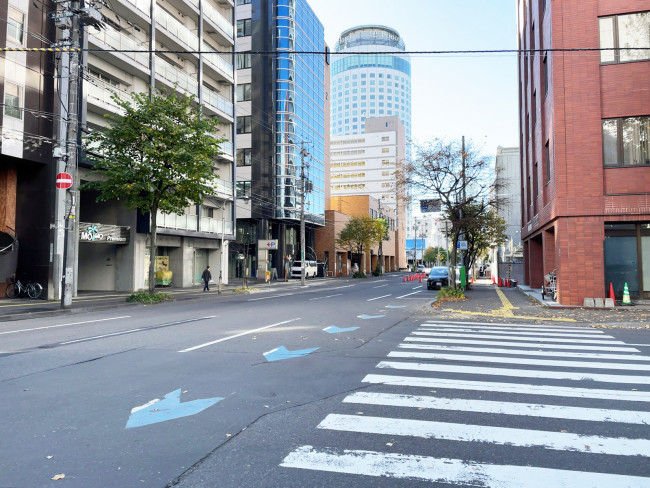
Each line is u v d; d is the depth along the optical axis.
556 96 17.02
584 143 16.67
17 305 18.09
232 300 22.73
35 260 21.14
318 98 61.12
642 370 7.02
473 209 24.17
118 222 27.50
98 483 3.50
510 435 4.43
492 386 6.14
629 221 16.41
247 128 49.78
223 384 6.29
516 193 49.06
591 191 16.52
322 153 62.38
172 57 31.14
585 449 4.09
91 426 4.71
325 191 64.94
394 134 125.06
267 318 14.08
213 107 34.12
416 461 3.86
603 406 5.29
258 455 4.00
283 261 52.50
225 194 36.09
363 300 21.67
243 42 51.00
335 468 3.74
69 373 6.95
